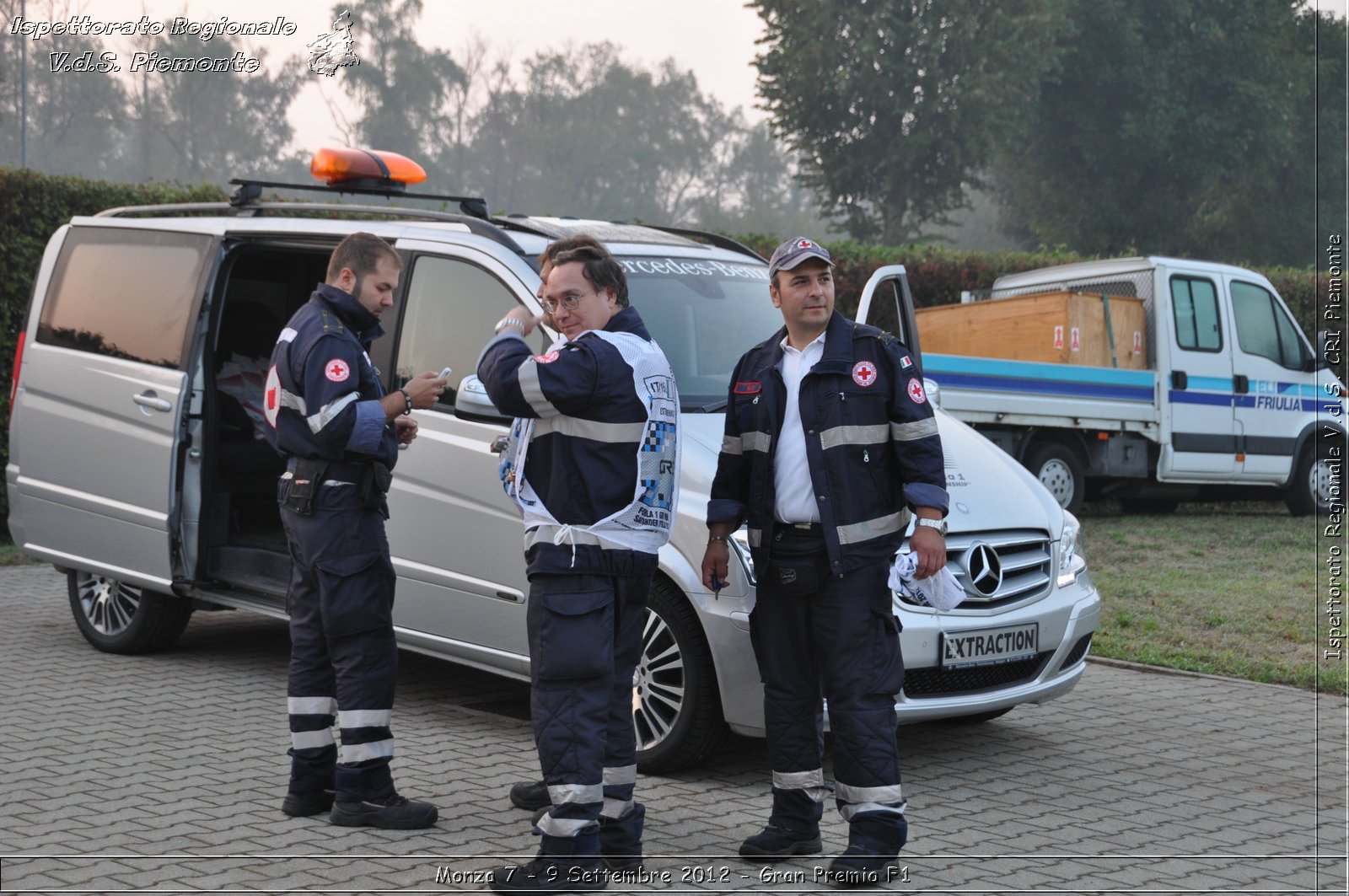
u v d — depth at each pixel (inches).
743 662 193.9
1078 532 232.4
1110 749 231.6
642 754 205.5
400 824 177.5
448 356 228.1
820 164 1565.0
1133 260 519.8
